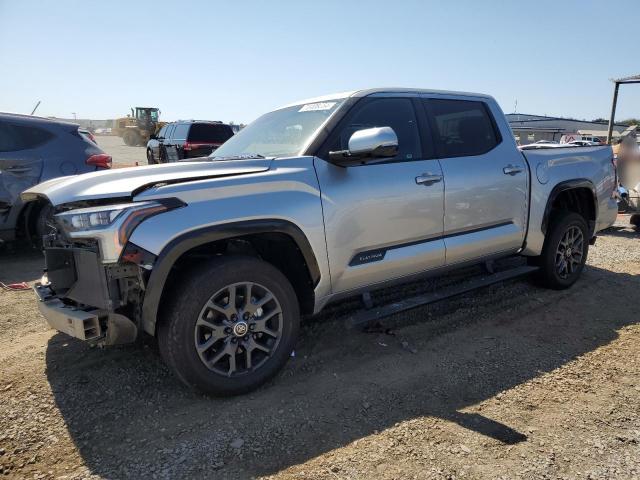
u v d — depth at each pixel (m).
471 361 3.51
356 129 3.60
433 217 3.86
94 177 3.01
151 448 2.53
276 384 3.18
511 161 4.48
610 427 2.71
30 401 2.96
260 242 3.38
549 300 4.79
